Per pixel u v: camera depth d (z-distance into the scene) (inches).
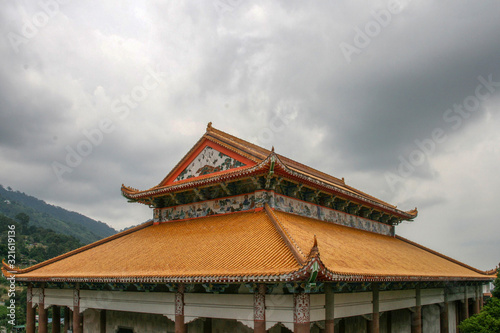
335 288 1061.1
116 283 1306.6
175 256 1214.9
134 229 1690.5
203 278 979.3
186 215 1582.2
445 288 1877.5
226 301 1069.1
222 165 1530.5
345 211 1779.0
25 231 7465.6
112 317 1536.7
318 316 1005.2
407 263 1573.6
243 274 923.4
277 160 1262.3
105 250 1542.8
